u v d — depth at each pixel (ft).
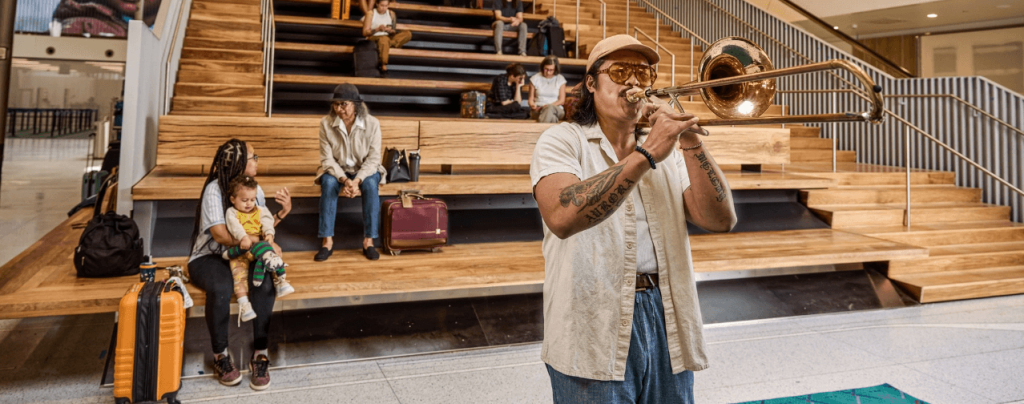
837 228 19.35
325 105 22.85
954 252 17.98
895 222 20.25
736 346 12.56
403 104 24.13
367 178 13.71
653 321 4.89
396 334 12.07
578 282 4.71
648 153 3.86
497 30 26.40
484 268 12.77
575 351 4.67
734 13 34.04
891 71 28.17
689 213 5.16
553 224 4.25
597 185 3.96
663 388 4.97
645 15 37.01
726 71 4.75
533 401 9.87
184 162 15.65
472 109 21.80
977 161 23.07
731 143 19.94
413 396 9.99
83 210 22.00
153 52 16.03
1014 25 38.83
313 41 25.71
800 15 39.01
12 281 11.06
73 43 47.24
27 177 36.14
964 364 11.57
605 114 4.94
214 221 10.45
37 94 71.56
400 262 13.23
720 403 9.81
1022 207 21.57
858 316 14.74
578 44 29.68
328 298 12.32
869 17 38.91
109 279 11.39
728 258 14.25
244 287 10.46
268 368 10.69
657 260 4.94
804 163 26.91
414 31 26.00
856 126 27.81
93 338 12.22
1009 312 15.15
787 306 14.74
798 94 30.30
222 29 24.07
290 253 13.99
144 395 9.20
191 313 11.65
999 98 22.41
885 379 10.83
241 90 20.47
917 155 25.09
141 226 13.46
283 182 14.66
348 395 9.99
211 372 10.64
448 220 15.81
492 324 12.77
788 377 10.92
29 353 11.37
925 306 15.67
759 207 19.44
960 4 36.22
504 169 19.70
